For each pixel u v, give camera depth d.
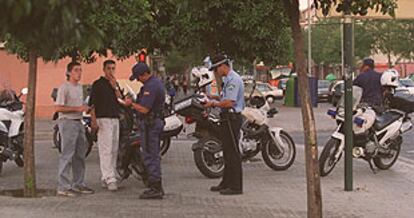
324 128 26.02
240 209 9.45
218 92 12.72
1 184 12.04
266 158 13.27
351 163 10.93
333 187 11.32
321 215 7.75
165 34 14.51
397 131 13.10
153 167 10.27
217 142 12.30
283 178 12.42
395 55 75.75
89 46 3.71
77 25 3.54
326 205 9.77
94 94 10.87
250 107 13.24
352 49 10.81
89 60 14.77
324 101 48.38
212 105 10.67
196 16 14.00
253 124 13.12
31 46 3.93
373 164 13.83
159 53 16.20
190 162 14.88
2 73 30.89
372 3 7.87
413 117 28.09
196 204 9.83
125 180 12.17
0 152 13.09
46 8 3.35
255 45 14.95
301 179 12.30
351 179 10.95
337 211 9.34
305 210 9.39
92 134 12.95
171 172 13.33
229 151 10.63
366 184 11.70
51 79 30.45
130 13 12.22
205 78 13.46
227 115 10.56
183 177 12.63
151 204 9.81
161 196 10.29
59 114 10.62
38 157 16.08
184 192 10.91
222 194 10.67
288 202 10.02
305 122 7.67
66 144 10.53
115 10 11.75
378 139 12.97
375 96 13.27
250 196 10.52
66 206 9.58
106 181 11.02
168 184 11.77
